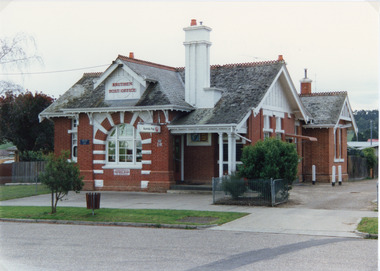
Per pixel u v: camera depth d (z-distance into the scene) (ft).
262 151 68.44
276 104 92.48
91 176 88.58
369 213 58.39
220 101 84.79
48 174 62.18
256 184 66.69
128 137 87.20
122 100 86.69
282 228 51.19
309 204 67.00
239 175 69.21
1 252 40.78
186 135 86.53
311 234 47.98
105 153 88.58
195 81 85.56
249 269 33.71
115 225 56.29
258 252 39.52
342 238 45.91
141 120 84.64
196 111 84.38
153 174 83.20
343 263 35.19
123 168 86.43
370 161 130.00
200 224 53.42
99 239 46.70
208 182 84.43
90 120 88.79
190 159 86.12
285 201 69.26
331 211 60.59
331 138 106.32
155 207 65.72
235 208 63.98
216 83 90.22
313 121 105.50
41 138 128.77
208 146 84.74
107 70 86.53
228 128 76.43
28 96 127.24
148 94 84.94
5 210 66.49
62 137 103.24
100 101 88.74
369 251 39.50
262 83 86.43
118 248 41.96
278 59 91.86
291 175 69.51
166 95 83.25
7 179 107.45
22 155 131.13
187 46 86.48
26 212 64.28
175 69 98.53
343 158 114.01
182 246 42.55
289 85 94.43
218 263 35.70
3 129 126.00
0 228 54.80
